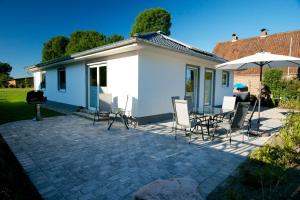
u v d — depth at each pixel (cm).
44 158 382
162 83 780
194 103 981
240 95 1326
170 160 377
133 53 695
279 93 1393
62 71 1162
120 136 549
